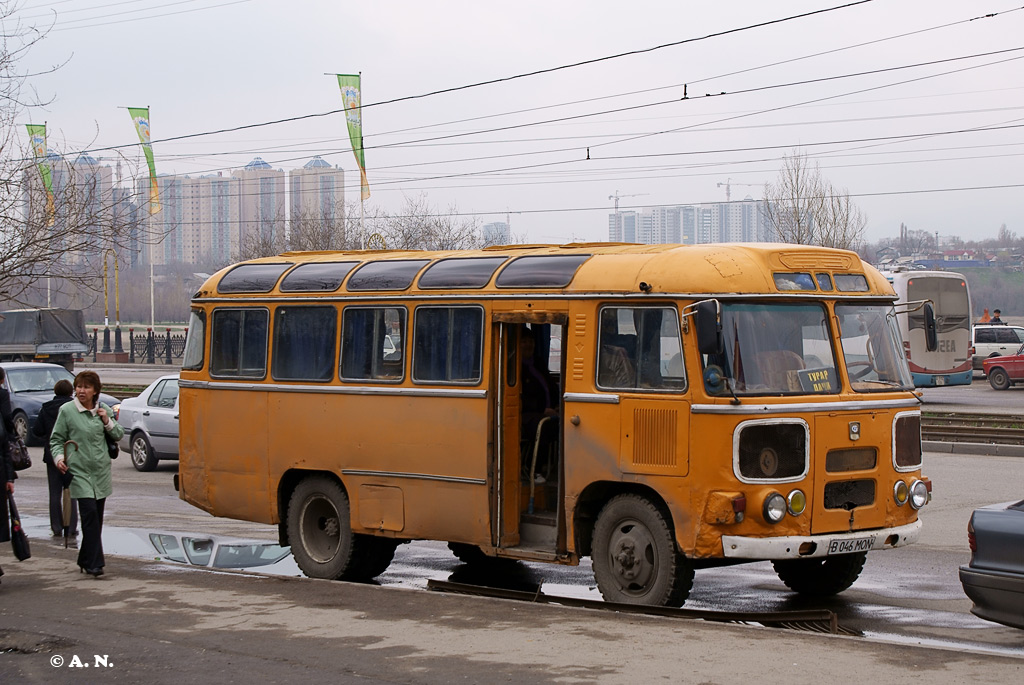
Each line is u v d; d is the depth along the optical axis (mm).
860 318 9539
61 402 13484
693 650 7250
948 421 24391
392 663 7180
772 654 7098
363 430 10953
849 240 51188
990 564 7594
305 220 56062
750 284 8797
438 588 10359
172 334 88125
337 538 11445
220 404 12258
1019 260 104500
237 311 12234
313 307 11523
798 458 8664
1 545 12484
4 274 16250
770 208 53438
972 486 16047
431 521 10430
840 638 7539
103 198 20406
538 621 8281
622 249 9812
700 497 8578
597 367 9344
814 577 9961
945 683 6320
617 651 7285
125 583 10125
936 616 9109
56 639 8078
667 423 8805
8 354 46344
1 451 10172
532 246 10750
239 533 14203
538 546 10070
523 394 10516
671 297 8844
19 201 16469
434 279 10602
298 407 11523
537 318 9750
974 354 42875
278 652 7562
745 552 8461
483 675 6812
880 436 9164
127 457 22891
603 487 9414
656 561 8914
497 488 10016
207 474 12391
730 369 8609
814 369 9000
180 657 7512
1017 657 6984
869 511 9062
